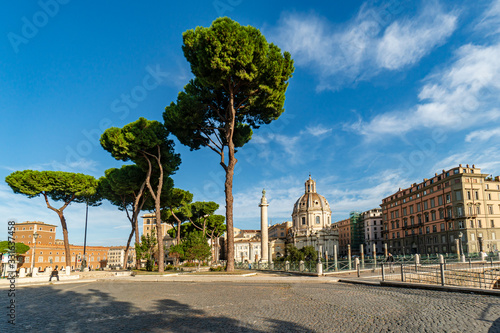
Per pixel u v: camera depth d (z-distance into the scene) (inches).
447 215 2650.1
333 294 522.3
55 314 402.6
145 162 1369.3
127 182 1489.9
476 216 2461.9
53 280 983.0
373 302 432.5
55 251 3435.0
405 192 3346.5
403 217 3358.8
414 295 487.8
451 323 308.3
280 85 1043.9
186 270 1419.8
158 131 1280.8
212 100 1135.6
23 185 1434.5
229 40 894.4
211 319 348.8
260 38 948.0
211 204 2723.9
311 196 4746.6
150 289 662.5
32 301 526.0
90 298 544.1
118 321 351.9
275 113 1122.0
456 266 1196.5
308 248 2906.0
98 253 4776.1
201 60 945.5
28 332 313.3
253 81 992.2
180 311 398.6
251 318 349.1
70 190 1521.9
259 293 558.3
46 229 3560.5
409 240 3225.9
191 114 1091.9
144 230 4375.0
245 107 1109.1
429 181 2933.1
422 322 314.7
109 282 906.1
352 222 5236.2
